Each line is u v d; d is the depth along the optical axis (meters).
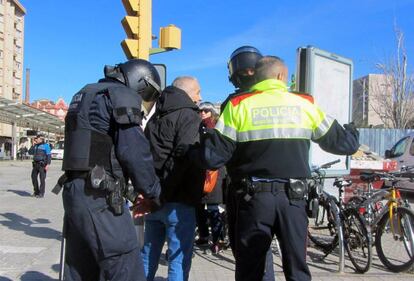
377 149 23.73
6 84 81.94
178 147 4.14
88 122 3.31
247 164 3.58
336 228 6.46
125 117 3.25
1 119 46.06
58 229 9.25
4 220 10.33
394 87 34.81
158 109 4.33
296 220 3.51
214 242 7.23
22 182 21.34
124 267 3.37
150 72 3.82
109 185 3.26
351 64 8.66
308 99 3.70
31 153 15.41
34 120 47.34
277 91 3.65
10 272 6.15
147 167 3.30
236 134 3.58
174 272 4.20
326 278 5.92
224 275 6.04
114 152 3.33
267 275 4.25
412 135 16.58
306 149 3.62
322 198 6.76
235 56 4.45
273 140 3.53
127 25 6.69
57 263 6.62
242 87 4.43
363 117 39.66
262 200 3.51
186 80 4.46
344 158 8.37
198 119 4.27
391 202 6.47
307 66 7.78
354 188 8.73
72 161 3.29
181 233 4.21
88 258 3.48
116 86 3.43
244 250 3.58
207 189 6.05
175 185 4.15
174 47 7.40
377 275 6.11
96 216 3.26
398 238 6.37
